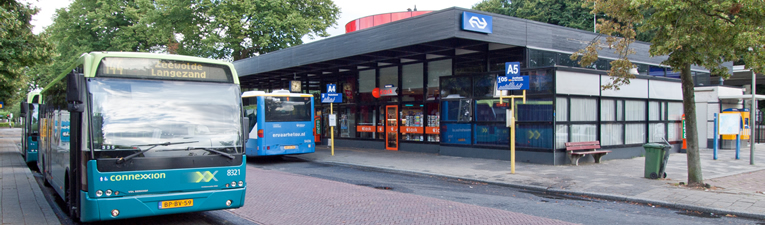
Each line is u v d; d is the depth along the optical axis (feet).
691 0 28.94
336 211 25.03
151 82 19.71
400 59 61.62
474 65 54.44
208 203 19.93
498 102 49.19
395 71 64.85
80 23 112.78
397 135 63.87
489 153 50.03
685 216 24.76
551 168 42.52
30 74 115.55
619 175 38.29
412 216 23.73
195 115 20.21
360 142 70.44
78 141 18.92
